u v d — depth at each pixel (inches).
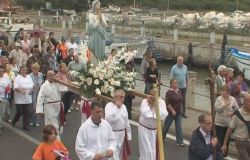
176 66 1022.4
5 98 951.0
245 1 5561.0
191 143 530.9
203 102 1407.5
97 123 532.4
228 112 723.4
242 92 815.7
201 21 3447.3
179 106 829.8
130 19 3833.7
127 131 693.9
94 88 756.0
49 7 5034.5
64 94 977.5
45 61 1226.6
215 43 2662.4
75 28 3550.7
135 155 800.3
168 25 3447.3
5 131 948.0
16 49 1295.5
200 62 2635.3
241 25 3169.3
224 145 658.8
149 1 5935.0
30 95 950.4
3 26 2588.6
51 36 1517.0
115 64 774.5
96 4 990.4
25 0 5477.4
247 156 637.9
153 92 664.4
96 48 972.6
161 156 583.8
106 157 529.7
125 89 757.3
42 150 538.3
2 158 785.6
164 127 839.1
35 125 987.3
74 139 892.0
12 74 1003.9
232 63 2220.7
